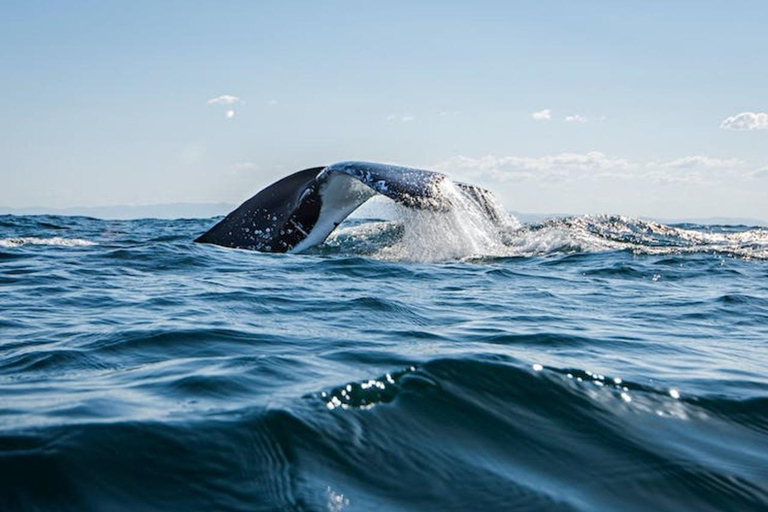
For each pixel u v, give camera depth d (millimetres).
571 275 10930
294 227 12398
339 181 11828
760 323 7504
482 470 3152
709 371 5051
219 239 13250
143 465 2953
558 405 3975
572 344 5863
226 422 3426
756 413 4109
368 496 2848
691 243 15273
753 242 15609
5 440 3100
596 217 17594
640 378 4637
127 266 10953
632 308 8234
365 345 5504
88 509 2621
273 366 4688
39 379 4480
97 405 3707
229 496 2768
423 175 11773
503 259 12320
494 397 4000
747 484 3186
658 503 2975
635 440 3590
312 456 3152
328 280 9680
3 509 2586
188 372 4547
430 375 4246
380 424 3545
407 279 9984
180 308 7426
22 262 11328
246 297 8141
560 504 2889
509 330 6453
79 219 29984
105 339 5719
